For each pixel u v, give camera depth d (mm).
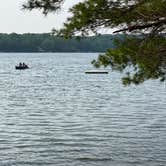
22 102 108250
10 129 65625
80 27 20266
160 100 109375
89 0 19984
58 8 19766
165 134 58781
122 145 51688
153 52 21547
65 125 69188
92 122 72062
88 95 125688
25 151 49031
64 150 49375
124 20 20422
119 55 21219
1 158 45656
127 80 23109
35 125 69750
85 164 43312
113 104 101062
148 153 47156
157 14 20281
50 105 100875
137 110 88375
